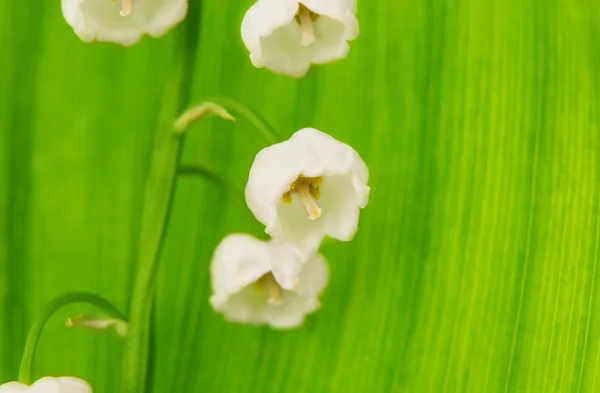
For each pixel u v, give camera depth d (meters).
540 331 0.16
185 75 0.16
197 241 0.17
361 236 0.17
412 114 0.17
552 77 0.16
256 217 0.15
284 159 0.15
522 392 0.16
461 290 0.16
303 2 0.15
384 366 0.16
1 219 0.17
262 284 0.16
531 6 0.17
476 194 0.16
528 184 0.16
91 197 0.17
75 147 0.17
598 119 0.16
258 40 0.15
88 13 0.15
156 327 0.17
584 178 0.16
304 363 0.17
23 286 0.17
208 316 0.17
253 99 0.17
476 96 0.17
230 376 0.17
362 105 0.17
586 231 0.16
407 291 0.16
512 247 0.16
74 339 0.17
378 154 0.17
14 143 0.17
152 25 0.15
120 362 0.17
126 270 0.17
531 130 0.16
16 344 0.17
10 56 0.17
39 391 0.15
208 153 0.17
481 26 0.17
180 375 0.17
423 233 0.16
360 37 0.17
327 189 0.16
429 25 0.17
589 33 0.17
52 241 0.17
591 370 0.16
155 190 0.16
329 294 0.17
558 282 0.16
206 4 0.17
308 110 0.17
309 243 0.15
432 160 0.17
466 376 0.16
